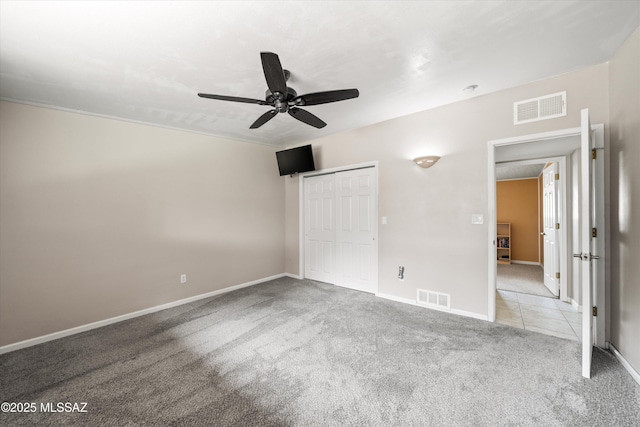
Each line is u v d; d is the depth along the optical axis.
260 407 1.69
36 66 2.07
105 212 3.05
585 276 1.92
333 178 4.41
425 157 3.13
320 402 1.73
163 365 2.17
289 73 2.30
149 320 3.10
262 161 4.73
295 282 4.62
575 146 3.00
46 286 2.69
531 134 2.62
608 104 2.27
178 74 2.27
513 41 1.92
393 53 2.04
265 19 1.63
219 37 1.80
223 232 4.15
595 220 2.33
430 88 2.68
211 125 3.61
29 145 2.62
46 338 2.65
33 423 1.60
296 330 2.75
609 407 1.64
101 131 3.05
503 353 2.26
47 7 1.46
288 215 5.08
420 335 2.60
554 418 1.56
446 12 1.62
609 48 2.06
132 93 2.59
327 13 1.60
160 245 3.48
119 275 3.14
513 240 6.71
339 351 2.33
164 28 1.69
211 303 3.63
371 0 1.50
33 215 2.63
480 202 2.94
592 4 1.57
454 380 1.92
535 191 6.51
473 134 2.95
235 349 2.40
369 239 3.97
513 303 3.56
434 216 3.25
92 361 2.25
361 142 3.92
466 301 3.05
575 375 1.95
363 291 4.05
